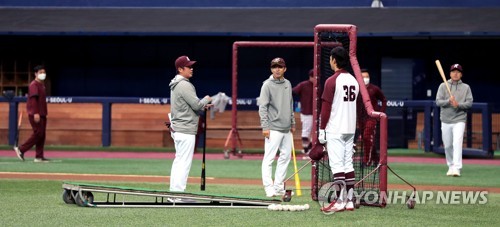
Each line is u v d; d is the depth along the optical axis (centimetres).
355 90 3409
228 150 6525
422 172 5412
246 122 7188
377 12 8162
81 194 3453
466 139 6819
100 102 7312
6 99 7256
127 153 6875
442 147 6819
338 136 3397
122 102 7319
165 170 5334
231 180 4750
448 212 3422
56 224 3042
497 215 3353
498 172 5469
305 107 6206
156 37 8288
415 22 7844
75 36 8206
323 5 8431
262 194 4056
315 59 3800
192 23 8031
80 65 8469
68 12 8406
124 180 4678
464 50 8200
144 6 8544
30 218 3173
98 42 8462
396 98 8250
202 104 3684
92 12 8412
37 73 5812
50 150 7100
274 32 7750
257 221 3133
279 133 3941
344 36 3878
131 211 3359
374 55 8125
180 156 3706
